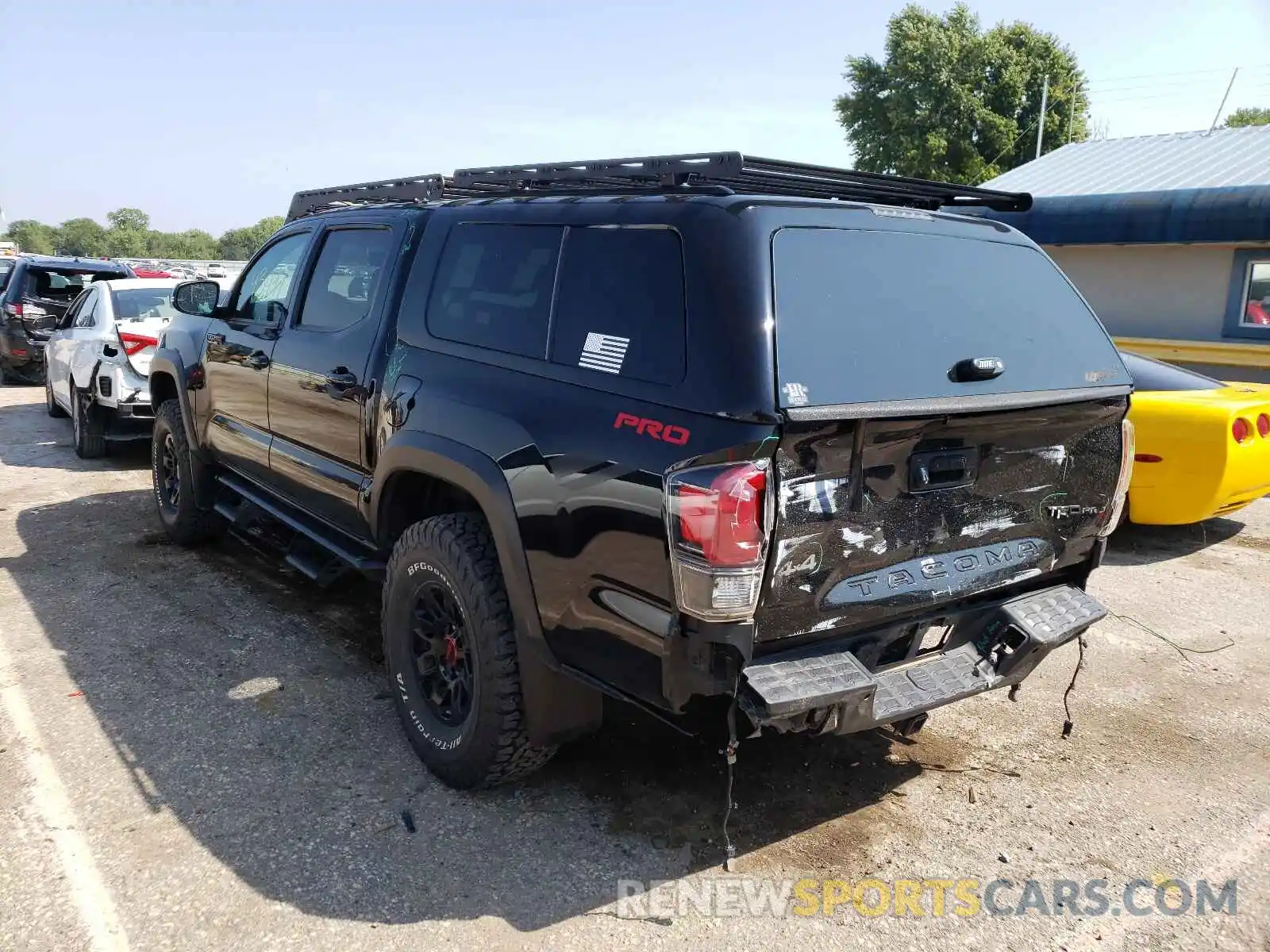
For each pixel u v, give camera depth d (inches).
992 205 159.2
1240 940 110.7
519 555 119.3
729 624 98.6
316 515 179.0
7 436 401.4
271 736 150.4
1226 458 249.3
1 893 112.1
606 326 116.6
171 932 106.7
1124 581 241.6
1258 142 524.7
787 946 107.9
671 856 123.3
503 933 108.2
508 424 122.7
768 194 125.6
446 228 149.4
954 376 114.3
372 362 153.6
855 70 1443.2
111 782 136.1
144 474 333.4
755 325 101.7
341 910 111.0
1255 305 467.5
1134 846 128.4
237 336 201.3
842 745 153.6
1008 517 123.4
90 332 353.7
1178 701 172.9
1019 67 1402.6
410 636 141.6
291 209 225.6
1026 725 162.6
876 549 109.0
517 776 133.4
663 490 101.0
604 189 135.6
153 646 184.4
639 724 156.9
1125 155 562.6
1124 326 515.2
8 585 216.8
